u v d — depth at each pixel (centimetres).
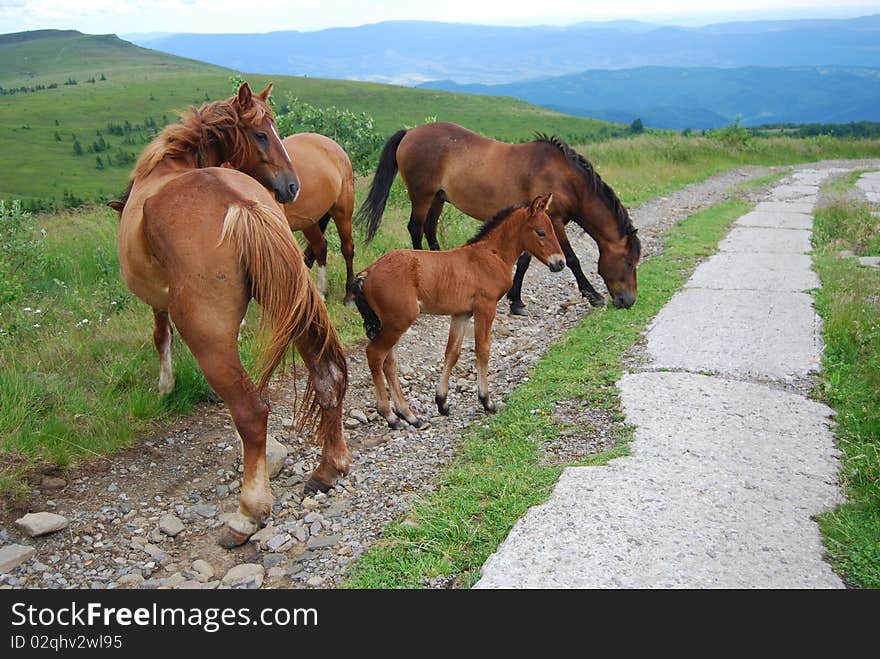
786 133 4841
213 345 358
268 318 365
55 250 846
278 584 351
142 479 444
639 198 1539
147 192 396
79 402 485
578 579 312
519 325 774
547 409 516
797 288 799
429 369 653
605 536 340
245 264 354
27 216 737
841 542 337
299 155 670
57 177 8200
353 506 418
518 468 429
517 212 536
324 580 348
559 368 596
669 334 653
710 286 818
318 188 686
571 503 369
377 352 516
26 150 9662
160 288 403
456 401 586
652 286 834
